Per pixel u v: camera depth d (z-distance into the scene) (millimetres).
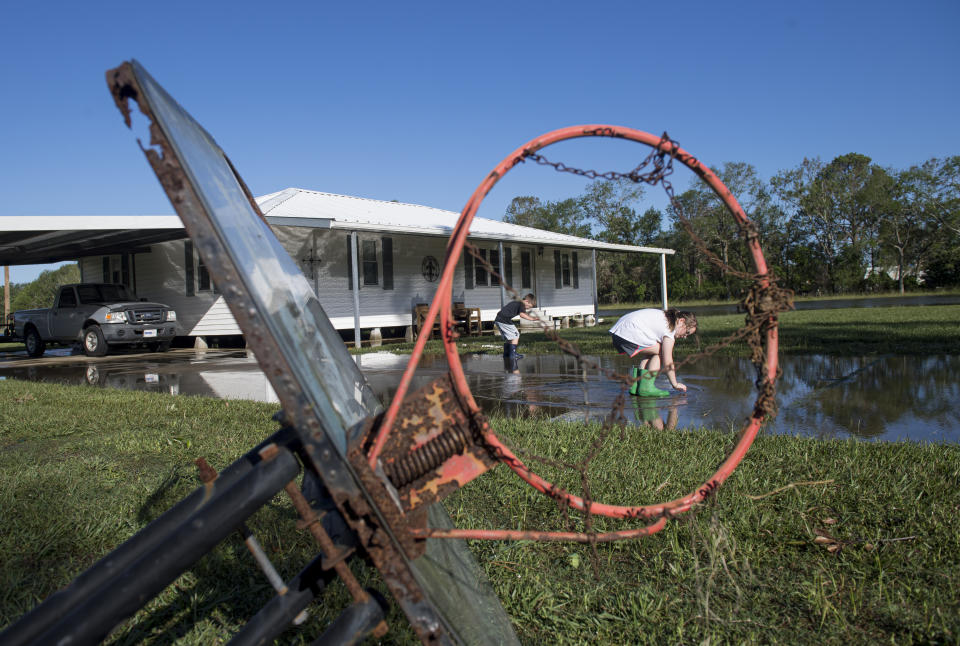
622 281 63156
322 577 1442
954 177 56562
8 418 5887
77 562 2662
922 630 1967
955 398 5805
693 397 6340
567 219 75062
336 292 16641
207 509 1205
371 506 1132
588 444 4102
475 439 1349
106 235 13297
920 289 55781
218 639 2051
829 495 3023
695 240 1499
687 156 1416
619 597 2199
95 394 7504
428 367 10250
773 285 1470
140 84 967
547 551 2645
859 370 7719
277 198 17547
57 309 15297
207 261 1004
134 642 2062
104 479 3777
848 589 2244
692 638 1991
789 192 60531
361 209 18500
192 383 9156
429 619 1160
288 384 1055
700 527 2631
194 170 1037
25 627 1272
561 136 1354
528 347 13016
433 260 19531
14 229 11109
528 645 1966
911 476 3230
